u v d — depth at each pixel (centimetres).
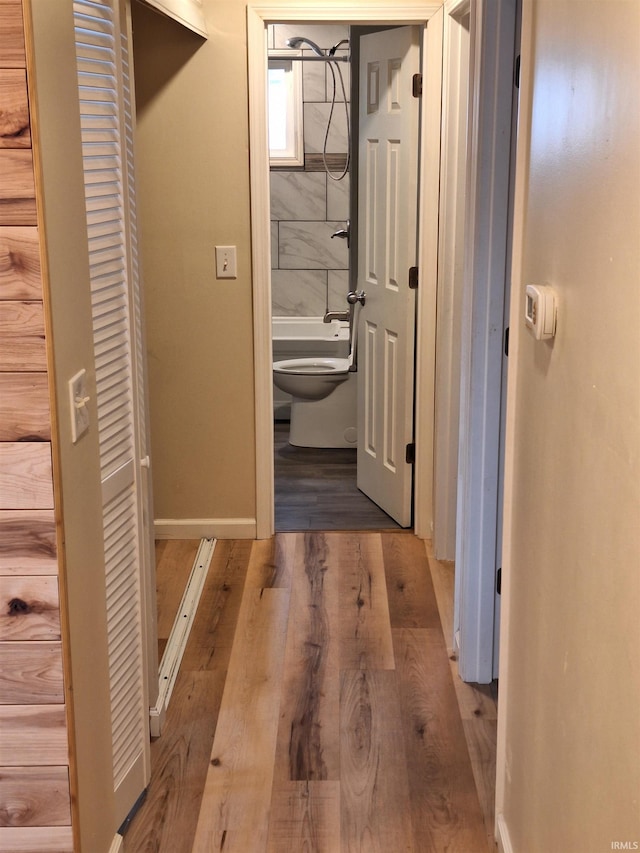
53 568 171
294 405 543
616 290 128
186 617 333
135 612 228
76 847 185
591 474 141
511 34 252
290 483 482
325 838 223
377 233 423
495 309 267
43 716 179
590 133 142
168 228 380
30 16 151
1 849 185
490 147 258
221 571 374
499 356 269
